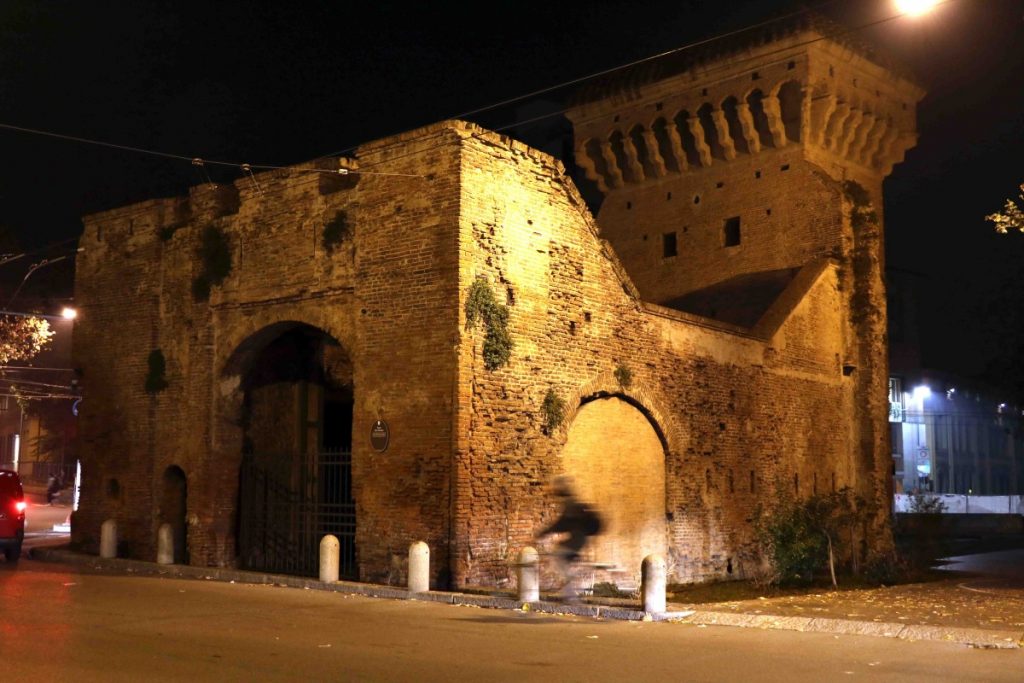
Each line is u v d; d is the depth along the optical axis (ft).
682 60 106.01
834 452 92.99
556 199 65.67
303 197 66.85
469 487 57.06
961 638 40.06
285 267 67.10
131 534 74.43
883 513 94.38
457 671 32.12
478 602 50.55
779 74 98.17
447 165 59.11
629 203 112.37
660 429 73.05
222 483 71.00
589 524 51.01
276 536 71.72
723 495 78.84
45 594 50.98
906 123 108.27
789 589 70.59
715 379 79.41
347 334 63.21
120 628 39.96
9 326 100.83
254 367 72.79
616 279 69.97
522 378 61.31
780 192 99.66
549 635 40.78
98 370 79.20
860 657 35.94
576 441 66.18
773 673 32.53
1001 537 152.35
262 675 30.73
